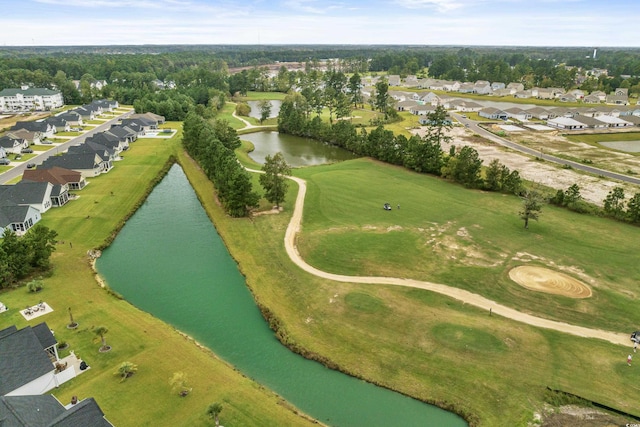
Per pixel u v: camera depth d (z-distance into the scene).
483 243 72.44
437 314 53.62
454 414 40.56
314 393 42.84
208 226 82.62
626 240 74.00
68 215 82.50
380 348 48.31
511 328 50.81
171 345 47.91
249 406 39.59
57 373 41.09
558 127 177.25
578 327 51.09
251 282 62.56
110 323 51.25
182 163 121.94
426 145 115.38
